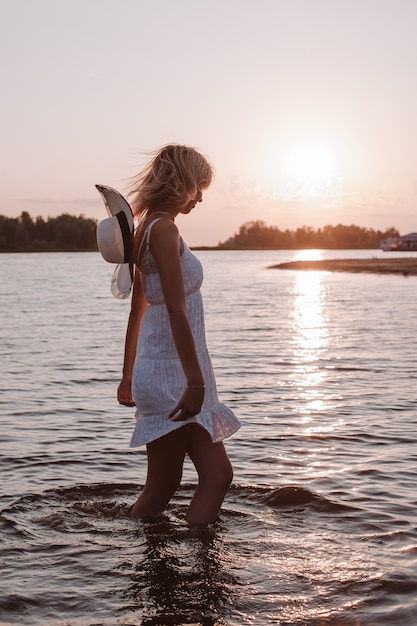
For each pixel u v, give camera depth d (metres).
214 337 14.91
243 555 3.31
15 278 59.59
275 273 66.25
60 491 4.31
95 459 5.21
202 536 3.51
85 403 7.61
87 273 73.75
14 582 3.04
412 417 6.79
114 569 3.16
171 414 3.19
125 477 4.71
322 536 3.57
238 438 5.90
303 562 3.23
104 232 3.31
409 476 4.73
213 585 2.99
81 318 20.70
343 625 2.66
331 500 4.14
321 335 15.14
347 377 9.44
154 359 3.39
